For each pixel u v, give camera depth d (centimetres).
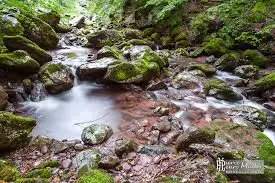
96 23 1673
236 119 628
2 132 496
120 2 1645
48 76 762
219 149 466
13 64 741
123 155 495
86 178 420
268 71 881
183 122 634
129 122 629
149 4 1316
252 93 768
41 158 497
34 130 602
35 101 721
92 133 550
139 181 435
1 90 645
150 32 1278
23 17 1057
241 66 907
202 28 1134
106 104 721
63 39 1261
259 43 965
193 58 1052
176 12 1238
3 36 883
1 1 1240
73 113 680
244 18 1052
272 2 1069
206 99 752
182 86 810
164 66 938
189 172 431
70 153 511
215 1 1265
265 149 492
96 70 820
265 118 638
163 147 514
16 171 447
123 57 945
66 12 1908
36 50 849
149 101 732
